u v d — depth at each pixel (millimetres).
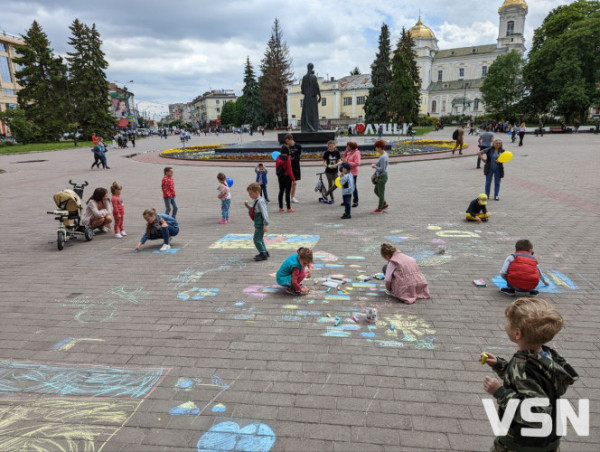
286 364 3768
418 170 17234
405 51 64688
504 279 5102
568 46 45875
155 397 3365
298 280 5234
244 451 2771
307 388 3416
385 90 62312
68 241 8094
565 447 2740
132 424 3070
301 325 4488
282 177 9859
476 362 3725
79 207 8211
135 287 5652
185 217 9875
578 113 51281
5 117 43844
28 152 32938
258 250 6637
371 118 62938
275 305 4996
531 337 1972
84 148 39281
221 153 24484
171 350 4055
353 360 3805
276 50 77625
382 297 5148
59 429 3047
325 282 5578
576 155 20781
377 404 3199
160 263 6617
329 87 82688
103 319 4738
